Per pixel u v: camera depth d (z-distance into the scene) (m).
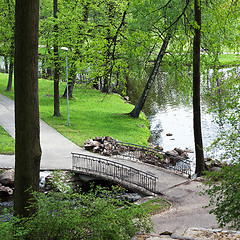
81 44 28.58
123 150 23.72
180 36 17.86
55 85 31.73
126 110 37.06
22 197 10.03
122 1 30.44
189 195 15.02
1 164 20.41
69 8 31.02
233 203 7.18
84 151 23.03
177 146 27.28
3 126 28.27
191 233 8.01
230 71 11.51
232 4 14.07
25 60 9.72
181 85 21.70
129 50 15.21
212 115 34.78
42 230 7.33
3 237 6.68
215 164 19.06
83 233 7.47
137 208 8.52
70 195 8.46
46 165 20.09
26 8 9.54
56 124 29.66
